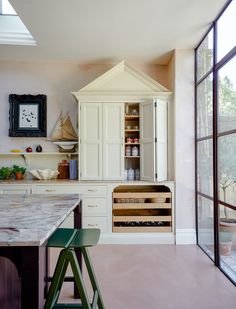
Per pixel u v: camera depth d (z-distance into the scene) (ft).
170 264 10.26
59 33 11.20
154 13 9.67
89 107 13.23
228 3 9.02
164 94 13.17
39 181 13.14
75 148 14.40
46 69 14.71
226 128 9.35
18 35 12.13
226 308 7.23
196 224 12.76
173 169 13.14
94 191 12.73
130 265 10.17
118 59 14.11
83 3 9.04
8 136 14.55
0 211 5.75
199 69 12.48
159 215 13.21
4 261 5.18
